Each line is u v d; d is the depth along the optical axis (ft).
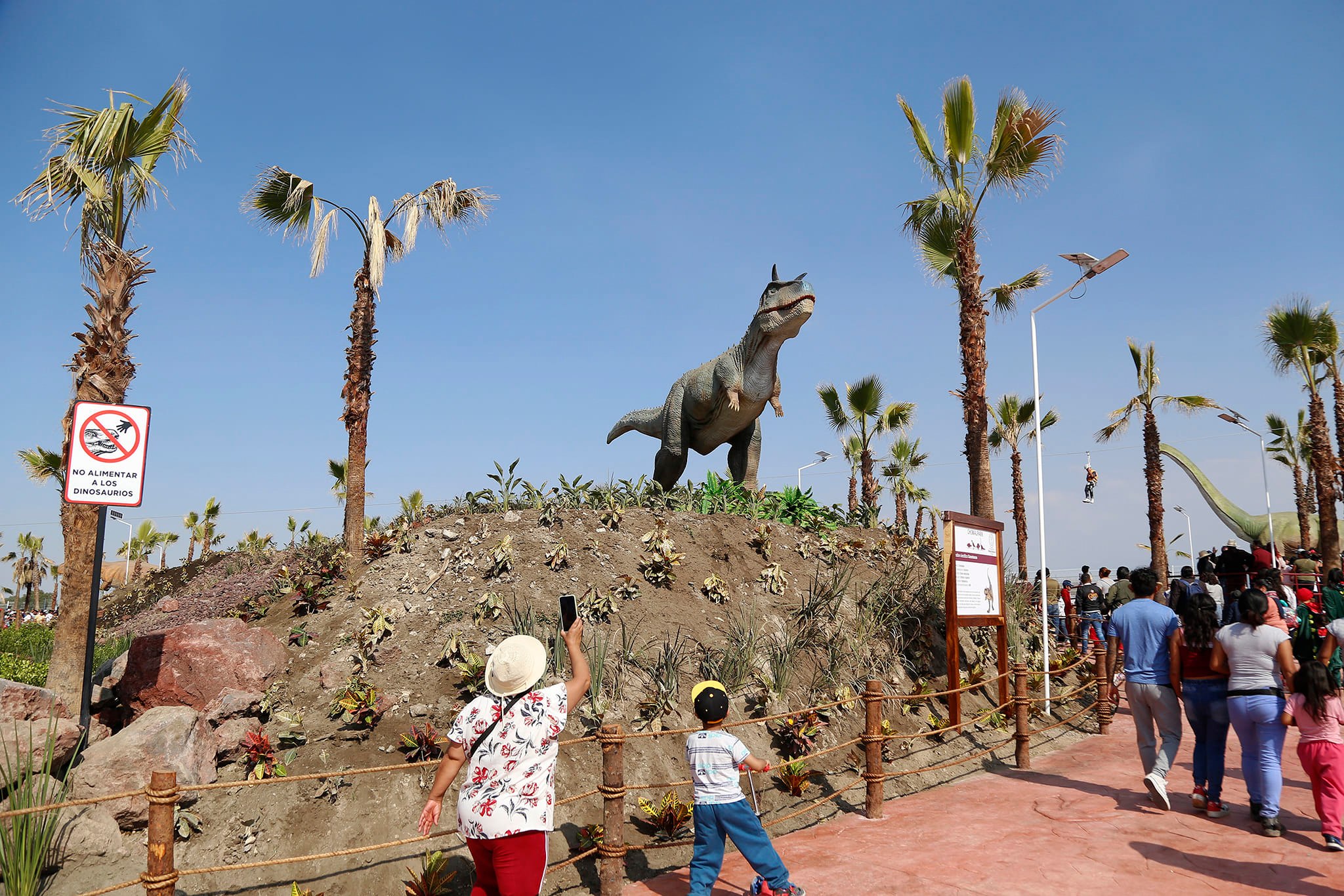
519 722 11.89
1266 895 15.60
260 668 22.93
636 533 32.53
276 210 31.81
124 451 20.36
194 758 18.90
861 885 16.88
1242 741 19.58
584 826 20.18
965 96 43.24
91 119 22.49
